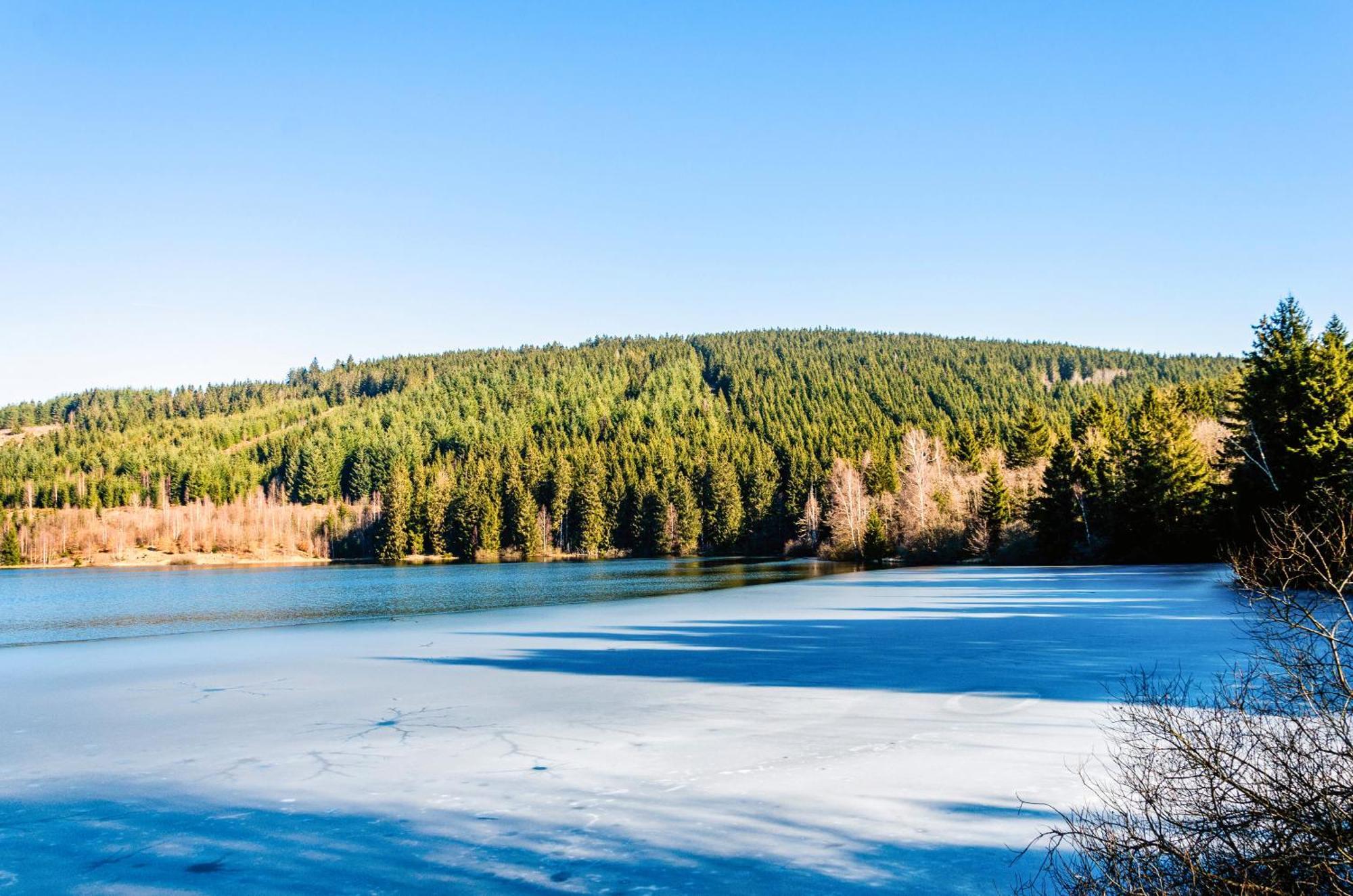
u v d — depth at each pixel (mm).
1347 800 3945
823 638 19344
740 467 116812
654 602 33375
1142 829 4578
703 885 5523
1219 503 34938
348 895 5590
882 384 165250
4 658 20250
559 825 6832
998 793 7172
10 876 6145
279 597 44156
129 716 12250
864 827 6488
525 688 13547
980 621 21578
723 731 10000
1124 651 15203
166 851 6574
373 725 10969
